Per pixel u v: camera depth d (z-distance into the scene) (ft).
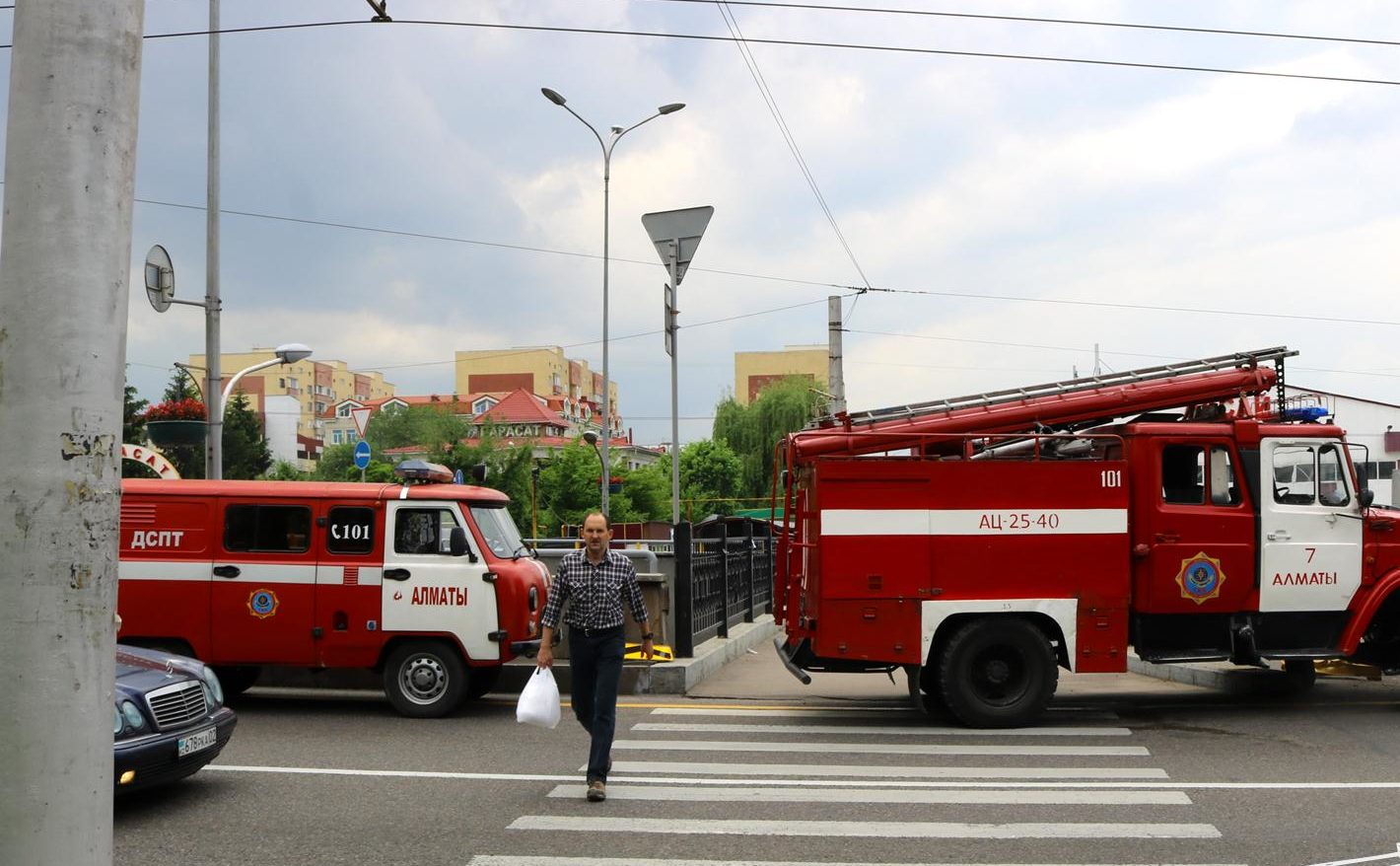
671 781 25.86
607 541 24.93
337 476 314.76
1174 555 34.83
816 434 36.22
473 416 370.32
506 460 200.64
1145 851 19.93
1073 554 34.30
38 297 10.07
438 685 35.24
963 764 27.86
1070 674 47.55
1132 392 37.96
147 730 22.30
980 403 38.01
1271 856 19.57
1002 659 33.58
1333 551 35.42
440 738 31.58
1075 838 20.77
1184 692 41.19
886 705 38.19
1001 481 34.32
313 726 33.58
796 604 35.96
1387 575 35.47
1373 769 26.94
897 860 19.43
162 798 24.14
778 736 32.04
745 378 422.41
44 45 10.26
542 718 24.45
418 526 35.88
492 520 36.94
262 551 35.96
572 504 189.16
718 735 32.24
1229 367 38.93
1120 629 34.27
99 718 10.05
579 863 19.29
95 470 10.14
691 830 21.40
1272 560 35.12
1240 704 37.83
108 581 10.23
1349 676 42.42
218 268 54.34
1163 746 30.30
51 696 9.77
